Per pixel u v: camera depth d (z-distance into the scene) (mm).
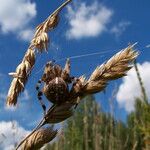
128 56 155
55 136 148
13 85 149
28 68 150
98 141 1005
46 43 153
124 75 158
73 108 151
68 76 158
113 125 945
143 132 779
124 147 899
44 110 150
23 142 147
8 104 149
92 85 155
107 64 156
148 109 757
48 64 160
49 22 155
